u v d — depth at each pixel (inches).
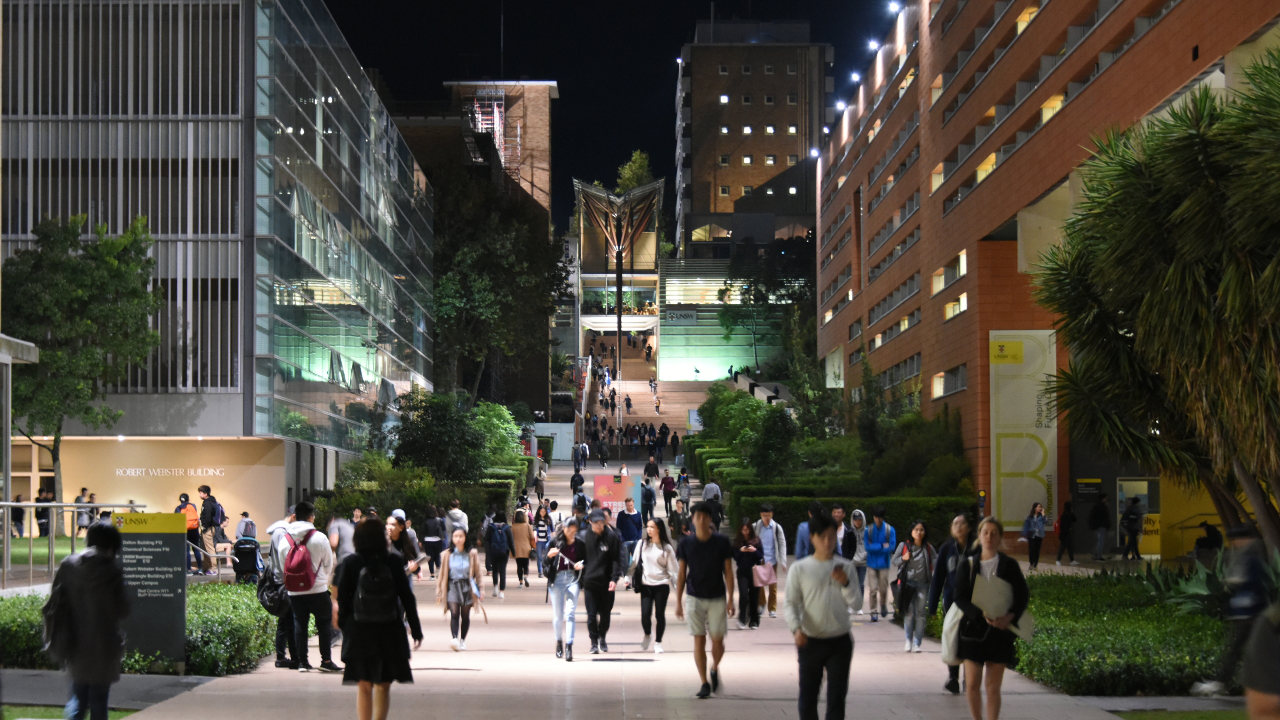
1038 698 442.3
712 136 4803.2
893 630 697.0
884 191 2250.2
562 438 2849.4
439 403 1701.5
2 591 607.5
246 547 755.4
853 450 1670.8
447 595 610.5
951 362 1625.2
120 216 1284.4
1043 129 1238.9
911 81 1982.0
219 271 1277.1
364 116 1862.7
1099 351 709.3
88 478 1286.9
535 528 1119.0
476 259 2498.8
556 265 2630.4
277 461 1302.9
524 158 3686.0
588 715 403.2
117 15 1304.1
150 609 491.2
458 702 430.9
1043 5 1286.9
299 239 1438.2
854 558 737.6
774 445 1589.6
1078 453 1380.4
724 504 1691.7
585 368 3828.7
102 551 336.5
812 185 4781.0
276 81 1349.7
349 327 1700.3
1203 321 607.2
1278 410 591.8
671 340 4133.9
